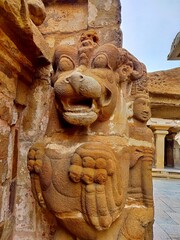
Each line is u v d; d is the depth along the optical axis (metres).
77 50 0.71
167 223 1.74
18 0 0.60
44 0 0.96
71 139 0.68
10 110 0.78
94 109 0.62
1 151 0.74
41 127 0.88
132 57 0.79
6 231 0.79
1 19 0.61
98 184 0.60
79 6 0.95
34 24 0.77
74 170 0.60
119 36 0.89
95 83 0.60
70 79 0.60
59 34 0.95
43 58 0.83
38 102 0.90
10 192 0.82
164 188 3.41
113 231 0.69
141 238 0.71
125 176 0.68
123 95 0.75
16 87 0.81
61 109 0.65
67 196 0.62
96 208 0.60
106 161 0.60
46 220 0.83
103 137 0.68
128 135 0.77
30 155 0.68
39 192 0.67
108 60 0.67
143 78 0.80
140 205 0.77
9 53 0.71
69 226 0.65
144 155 0.79
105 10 0.91
